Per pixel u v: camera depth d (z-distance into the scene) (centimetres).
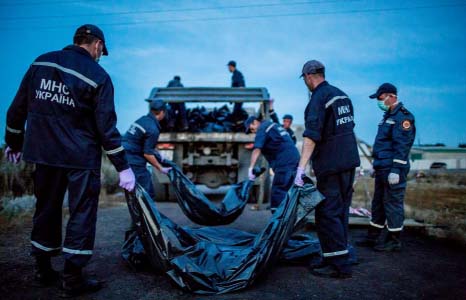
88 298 266
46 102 262
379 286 295
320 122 313
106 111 267
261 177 737
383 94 431
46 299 260
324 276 317
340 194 320
